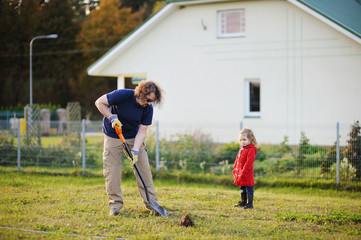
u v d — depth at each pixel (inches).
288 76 539.2
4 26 1299.2
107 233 190.2
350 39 508.4
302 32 531.2
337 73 516.4
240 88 565.3
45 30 1389.0
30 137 446.0
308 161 360.5
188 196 275.9
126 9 1489.9
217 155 398.6
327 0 605.0
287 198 290.8
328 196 318.0
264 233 196.5
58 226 199.0
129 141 218.7
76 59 1475.1
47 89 1439.5
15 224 200.2
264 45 550.6
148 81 204.2
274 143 406.3
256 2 552.1
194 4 581.0
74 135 471.5
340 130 375.6
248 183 250.4
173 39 594.6
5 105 1416.1
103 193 280.8
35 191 294.8
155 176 376.2
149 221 209.0
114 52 606.5
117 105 210.8
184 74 591.8
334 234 199.6
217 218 219.6
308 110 530.6
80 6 1529.3
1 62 1378.0
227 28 576.4
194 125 581.9
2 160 418.6
